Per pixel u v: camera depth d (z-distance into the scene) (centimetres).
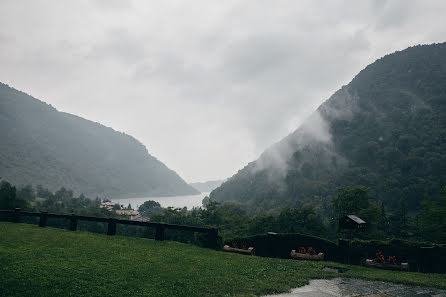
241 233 7450
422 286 879
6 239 1243
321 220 6619
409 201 14412
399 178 17550
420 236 4712
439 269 1152
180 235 6081
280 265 1094
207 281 849
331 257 1325
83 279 798
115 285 769
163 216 8275
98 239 1364
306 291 807
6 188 6094
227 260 1138
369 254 1258
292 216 6788
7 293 672
